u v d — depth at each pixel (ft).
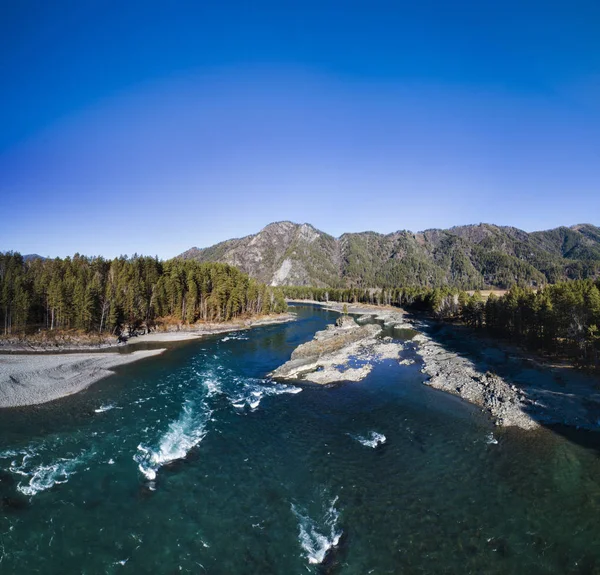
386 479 96.58
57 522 77.20
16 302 270.87
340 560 69.36
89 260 433.48
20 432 120.16
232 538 74.64
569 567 67.77
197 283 403.13
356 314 577.43
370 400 158.30
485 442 118.11
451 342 304.09
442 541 74.23
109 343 279.28
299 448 113.29
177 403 150.30
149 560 68.54
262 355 250.37
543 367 206.28
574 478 96.84
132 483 92.32
